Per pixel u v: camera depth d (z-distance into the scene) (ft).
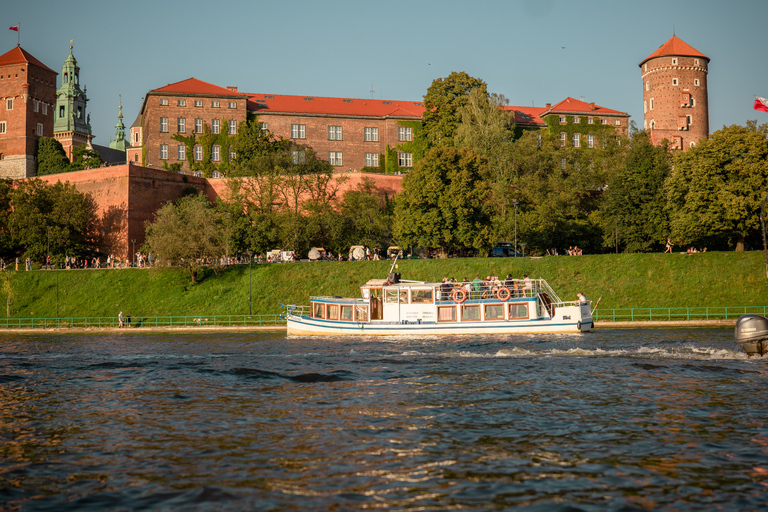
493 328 142.72
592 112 387.34
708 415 67.41
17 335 182.70
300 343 137.90
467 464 52.42
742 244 213.46
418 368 98.89
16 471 52.34
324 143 364.79
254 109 361.10
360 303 150.20
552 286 202.18
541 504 43.96
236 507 43.91
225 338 159.43
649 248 239.91
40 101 403.13
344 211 280.10
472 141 285.43
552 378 88.79
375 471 50.93
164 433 63.36
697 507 43.39
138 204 285.43
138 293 219.82
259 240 259.39
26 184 287.07
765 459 53.11
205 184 317.63
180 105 347.77
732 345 118.93
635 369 94.27
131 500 45.57
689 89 397.60
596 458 53.78
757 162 209.15
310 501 44.78
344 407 73.41
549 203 257.75
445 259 223.71
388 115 367.66
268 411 72.13
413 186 231.50
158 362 111.14
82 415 71.92
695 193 210.18
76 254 271.49
